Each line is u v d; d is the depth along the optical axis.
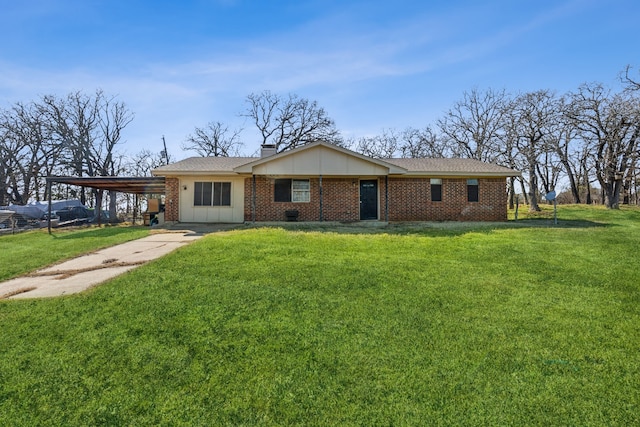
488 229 13.24
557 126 25.48
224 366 3.48
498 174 16.52
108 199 35.97
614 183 25.42
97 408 2.90
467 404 2.88
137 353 3.73
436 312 4.75
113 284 5.95
